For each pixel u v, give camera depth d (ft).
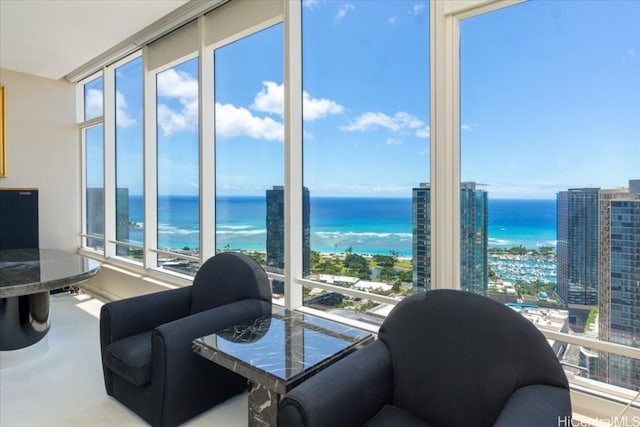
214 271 8.51
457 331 4.98
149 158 13.41
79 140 17.76
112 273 14.64
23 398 7.67
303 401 4.12
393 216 7.70
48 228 16.92
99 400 7.60
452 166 6.72
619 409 5.32
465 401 4.70
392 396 5.22
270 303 8.06
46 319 9.95
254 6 9.77
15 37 12.19
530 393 4.16
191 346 6.67
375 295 7.98
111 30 11.66
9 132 15.76
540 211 5.99
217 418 6.98
